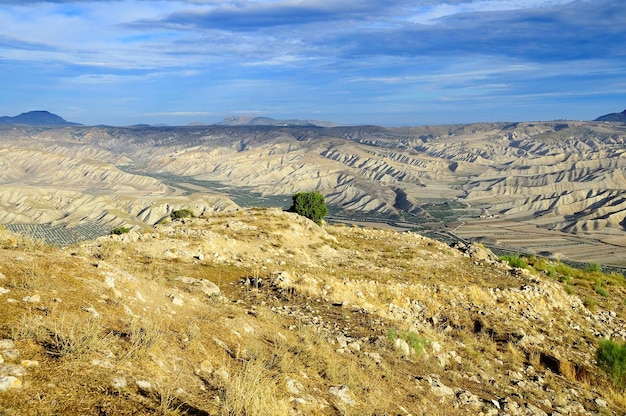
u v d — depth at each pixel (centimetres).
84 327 775
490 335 2172
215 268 2320
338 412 892
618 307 3334
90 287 998
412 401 1108
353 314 1797
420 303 2361
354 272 2864
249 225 3869
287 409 800
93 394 611
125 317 923
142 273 1639
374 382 1130
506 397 1393
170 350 860
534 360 1934
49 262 1064
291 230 3969
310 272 2567
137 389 670
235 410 717
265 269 2503
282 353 1099
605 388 1822
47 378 609
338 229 5241
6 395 543
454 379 1407
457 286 2741
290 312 1669
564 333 2441
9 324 718
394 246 4475
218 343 998
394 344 1521
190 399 715
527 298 2773
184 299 1243
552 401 1513
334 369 1089
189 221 3925
